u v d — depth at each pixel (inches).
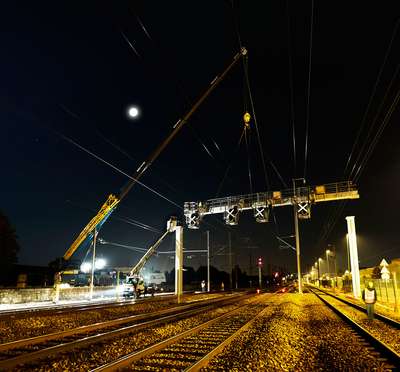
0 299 1330.0
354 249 1581.0
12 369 374.3
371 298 736.3
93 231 1565.0
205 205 1282.0
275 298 1610.5
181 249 1453.0
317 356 433.7
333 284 2851.9
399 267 1553.9
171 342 506.6
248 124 1018.1
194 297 1854.1
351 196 1172.5
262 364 390.3
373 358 425.7
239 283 5103.3
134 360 402.3
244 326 652.7
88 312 978.1
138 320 814.5
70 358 423.5
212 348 475.8
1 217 1835.6
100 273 2319.1
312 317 839.1
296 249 1927.9
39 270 2100.1
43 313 929.5
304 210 1198.3
